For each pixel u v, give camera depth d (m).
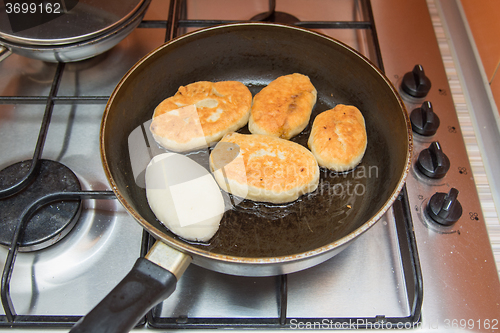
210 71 0.52
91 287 0.40
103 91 0.52
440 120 0.50
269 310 0.40
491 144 0.49
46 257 0.42
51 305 0.40
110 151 0.42
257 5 0.60
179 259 0.35
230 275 0.41
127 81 0.45
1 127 0.49
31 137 0.49
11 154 0.48
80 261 0.42
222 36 0.49
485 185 0.46
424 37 0.57
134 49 0.56
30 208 0.40
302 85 0.50
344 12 0.60
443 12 0.58
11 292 0.40
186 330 0.39
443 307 0.40
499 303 0.40
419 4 0.59
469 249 0.43
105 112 0.42
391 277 0.41
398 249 0.43
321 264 0.42
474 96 0.52
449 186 0.46
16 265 0.41
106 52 0.55
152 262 0.35
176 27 0.53
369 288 0.41
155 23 0.54
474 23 0.54
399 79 0.53
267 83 0.53
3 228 0.41
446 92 0.52
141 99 0.48
